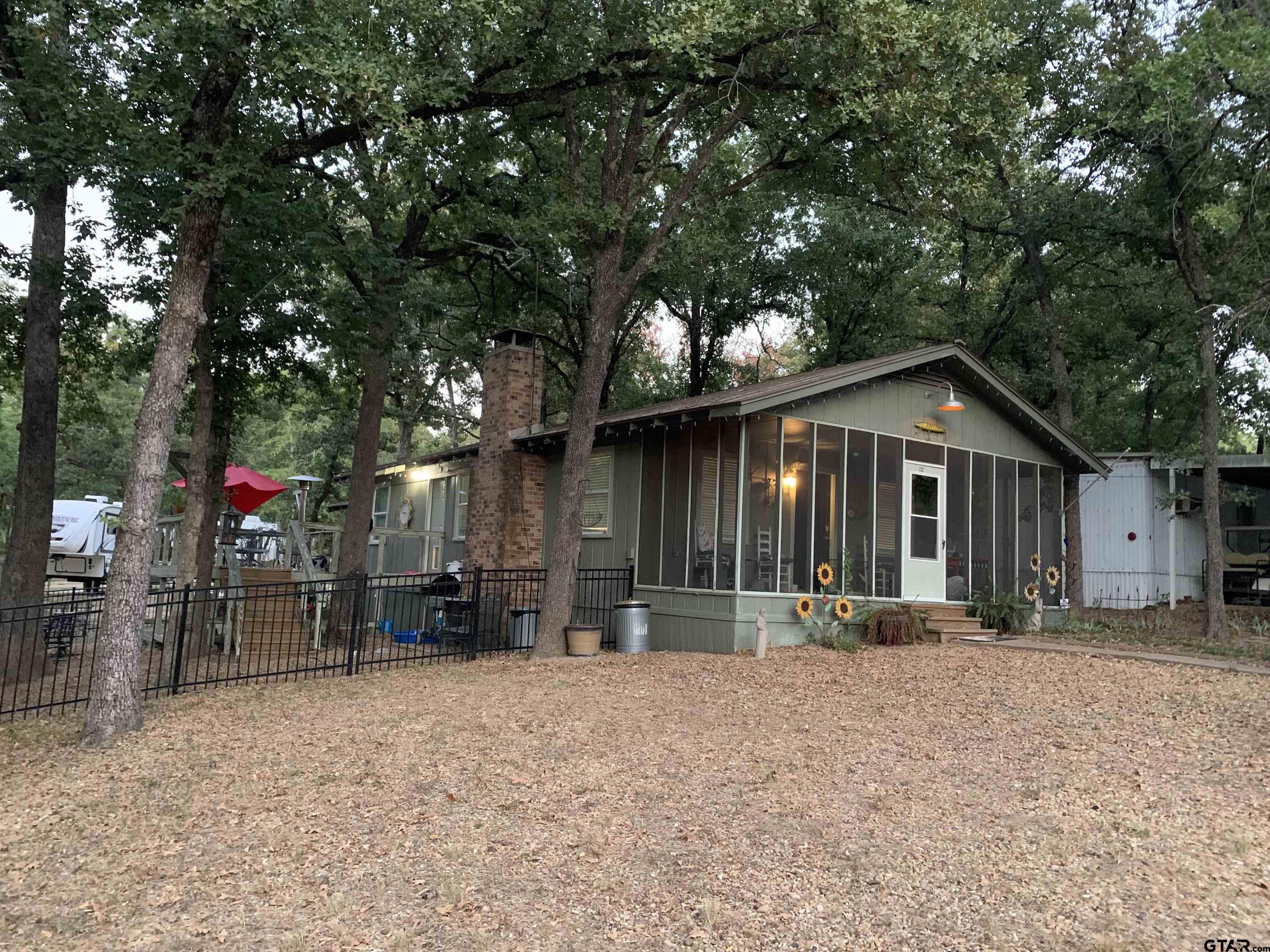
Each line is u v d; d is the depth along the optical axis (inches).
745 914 156.1
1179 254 573.0
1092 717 288.0
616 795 216.7
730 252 884.0
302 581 498.0
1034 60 595.8
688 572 470.6
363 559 556.1
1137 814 197.8
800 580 462.0
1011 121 421.1
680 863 177.6
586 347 462.9
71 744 291.0
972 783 222.8
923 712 297.3
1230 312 541.6
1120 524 721.0
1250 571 704.4
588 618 533.3
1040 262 685.9
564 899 163.8
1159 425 967.0
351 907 163.2
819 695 325.7
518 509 582.2
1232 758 238.1
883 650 439.5
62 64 339.0
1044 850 178.9
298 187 487.2
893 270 891.4
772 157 542.3
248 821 208.4
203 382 466.6
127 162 374.6
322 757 256.7
